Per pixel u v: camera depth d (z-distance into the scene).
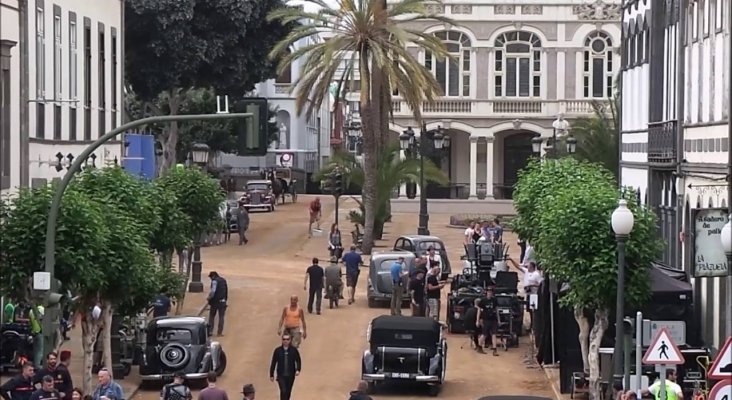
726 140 29.55
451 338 37.41
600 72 81.31
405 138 60.59
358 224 60.69
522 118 82.06
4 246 25.33
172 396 24.30
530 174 35.84
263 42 70.00
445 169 85.25
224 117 25.08
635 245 26.42
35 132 38.44
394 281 39.47
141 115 76.38
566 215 26.83
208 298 37.25
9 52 35.25
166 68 68.31
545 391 29.91
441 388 30.31
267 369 32.34
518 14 81.56
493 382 31.03
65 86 42.50
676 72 35.22
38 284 23.97
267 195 77.81
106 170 30.69
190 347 29.95
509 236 66.88
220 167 96.25
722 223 24.09
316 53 55.22
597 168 37.16
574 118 75.00
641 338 22.72
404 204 80.81
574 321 29.06
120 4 51.72
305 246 59.88
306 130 107.50
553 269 27.22
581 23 81.12
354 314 40.81
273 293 44.69
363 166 60.09
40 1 39.09
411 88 54.94
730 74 28.52
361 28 54.09
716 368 15.30
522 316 37.44
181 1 66.69
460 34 82.12
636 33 41.50
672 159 35.00
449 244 61.03
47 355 23.62
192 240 43.09
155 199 34.81
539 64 81.88
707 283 30.09
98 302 27.33
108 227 26.45
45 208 25.42
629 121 42.81
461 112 82.38
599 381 27.19
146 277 27.48
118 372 30.62
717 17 30.58
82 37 45.00
